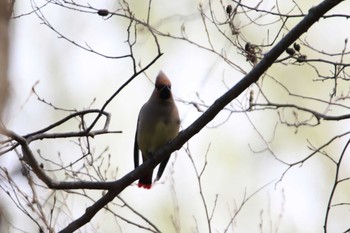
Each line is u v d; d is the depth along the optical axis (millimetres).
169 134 11992
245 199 15570
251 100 11344
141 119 12109
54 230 9789
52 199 10836
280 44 9859
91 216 9750
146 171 10188
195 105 11461
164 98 11977
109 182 9773
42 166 9266
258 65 9883
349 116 9898
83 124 9711
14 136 8648
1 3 6625
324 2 9750
